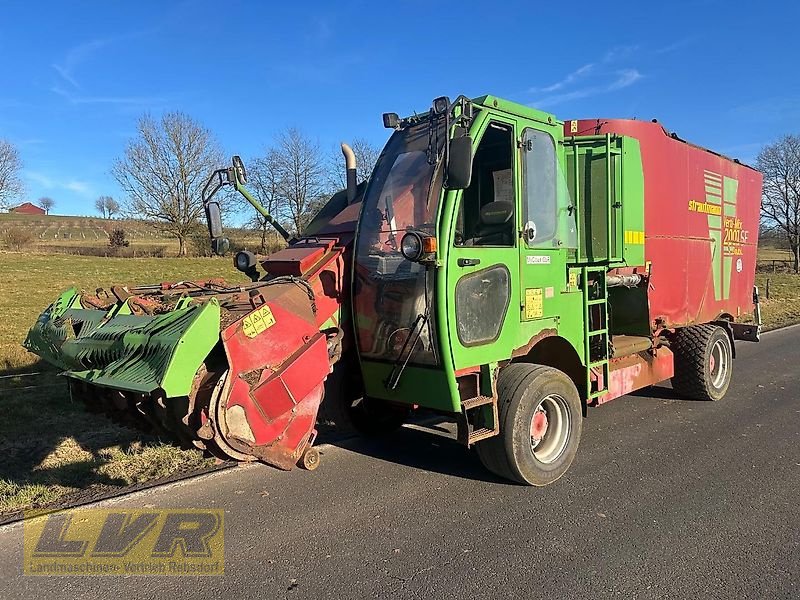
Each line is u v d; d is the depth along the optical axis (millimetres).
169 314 3645
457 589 3316
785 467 5168
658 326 6879
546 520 4164
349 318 4805
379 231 4586
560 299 5121
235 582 3418
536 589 3305
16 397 7168
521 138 4719
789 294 24391
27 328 12375
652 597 3215
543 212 4941
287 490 4715
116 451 5535
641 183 6320
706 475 4992
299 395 3854
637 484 4809
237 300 3881
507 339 4633
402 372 4516
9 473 5043
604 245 5504
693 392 7387
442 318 4152
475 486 4793
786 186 43406
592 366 5535
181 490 4699
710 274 7902
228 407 3498
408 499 4539
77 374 3709
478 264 4363
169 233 43969
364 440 5992
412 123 4836
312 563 3611
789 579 3377
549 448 4949
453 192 4164
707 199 7762
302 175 43156
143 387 3219
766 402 7418
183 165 42594
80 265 29281
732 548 3738
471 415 4664
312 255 4613
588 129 6395
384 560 3637
